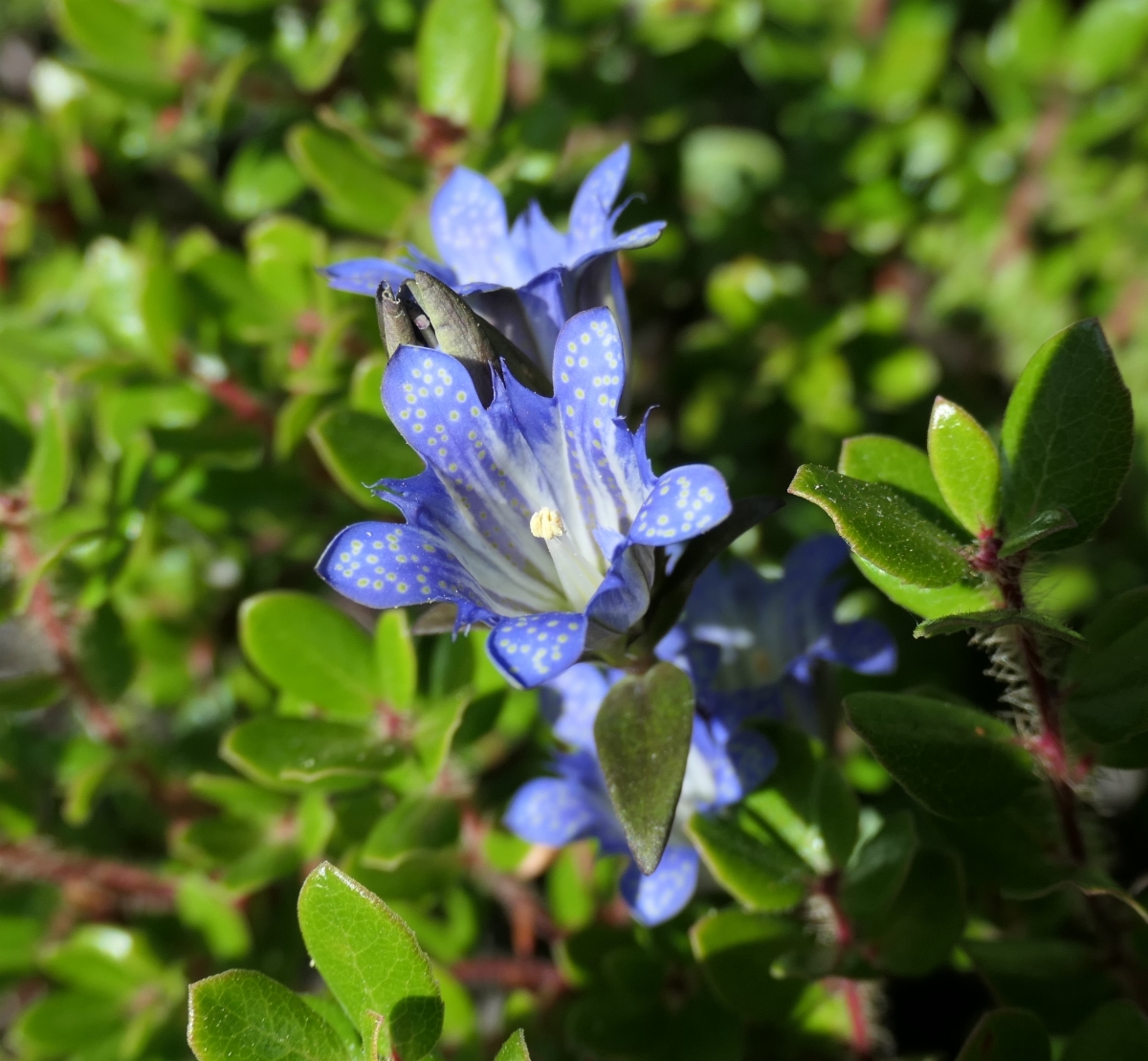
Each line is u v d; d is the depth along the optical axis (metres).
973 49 0.26
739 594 0.15
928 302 0.26
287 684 0.16
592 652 0.11
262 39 0.22
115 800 0.22
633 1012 0.15
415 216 0.19
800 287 0.24
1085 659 0.12
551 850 0.17
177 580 0.22
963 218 0.24
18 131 0.22
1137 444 0.23
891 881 0.13
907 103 0.24
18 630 0.24
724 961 0.14
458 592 0.11
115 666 0.20
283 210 0.24
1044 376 0.11
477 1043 0.15
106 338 0.21
